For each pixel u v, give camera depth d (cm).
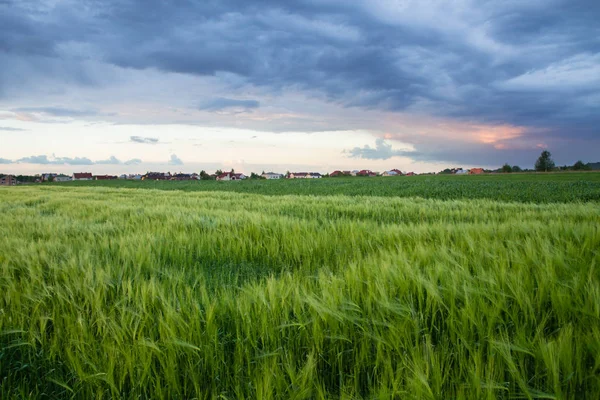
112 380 184
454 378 172
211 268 433
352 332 212
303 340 214
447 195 2509
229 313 239
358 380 189
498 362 178
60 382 193
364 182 5128
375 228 592
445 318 230
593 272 254
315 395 174
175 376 188
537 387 169
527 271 265
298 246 489
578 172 9112
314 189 3481
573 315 213
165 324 208
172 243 508
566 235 412
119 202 1379
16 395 189
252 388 181
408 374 173
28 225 705
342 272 329
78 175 12131
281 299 241
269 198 1617
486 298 234
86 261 363
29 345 222
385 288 246
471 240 377
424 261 318
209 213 883
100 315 232
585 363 171
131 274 330
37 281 310
